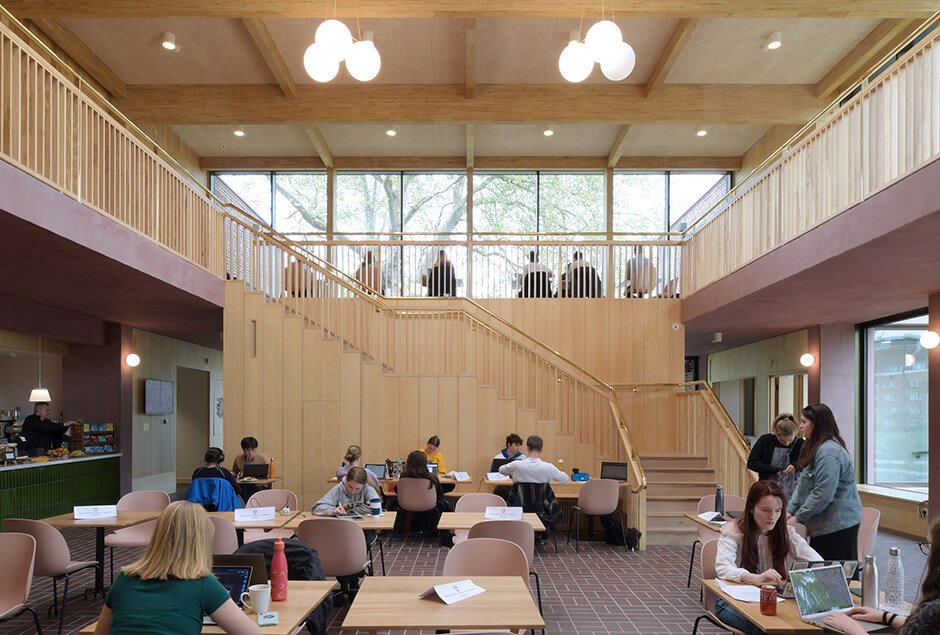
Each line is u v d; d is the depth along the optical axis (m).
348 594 5.95
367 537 6.57
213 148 14.02
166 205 8.16
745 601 3.42
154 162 7.88
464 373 10.25
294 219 14.69
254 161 14.52
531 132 13.20
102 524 5.71
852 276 7.41
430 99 10.76
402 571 7.10
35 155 5.58
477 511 6.71
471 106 10.74
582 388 10.53
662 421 11.63
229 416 9.88
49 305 9.92
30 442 10.64
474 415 10.10
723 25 9.17
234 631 2.82
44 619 5.67
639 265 11.96
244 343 9.95
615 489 8.33
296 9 7.38
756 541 3.95
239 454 9.81
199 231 9.29
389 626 3.05
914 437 10.17
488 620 3.12
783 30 9.27
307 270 10.55
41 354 12.98
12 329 9.27
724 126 12.80
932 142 5.10
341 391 9.95
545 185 14.80
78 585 6.76
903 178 5.42
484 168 14.54
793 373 12.66
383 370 10.57
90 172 6.53
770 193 8.07
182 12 7.50
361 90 10.80
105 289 8.51
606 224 14.43
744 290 8.78
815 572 3.24
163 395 13.73
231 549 5.51
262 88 10.84
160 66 10.30
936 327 8.37
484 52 9.86
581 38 9.48
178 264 8.45
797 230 7.34
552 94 10.73
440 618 3.15
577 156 14.49
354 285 11.47
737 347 16.02
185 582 2.77
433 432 10.08
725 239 9.62
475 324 10.74
